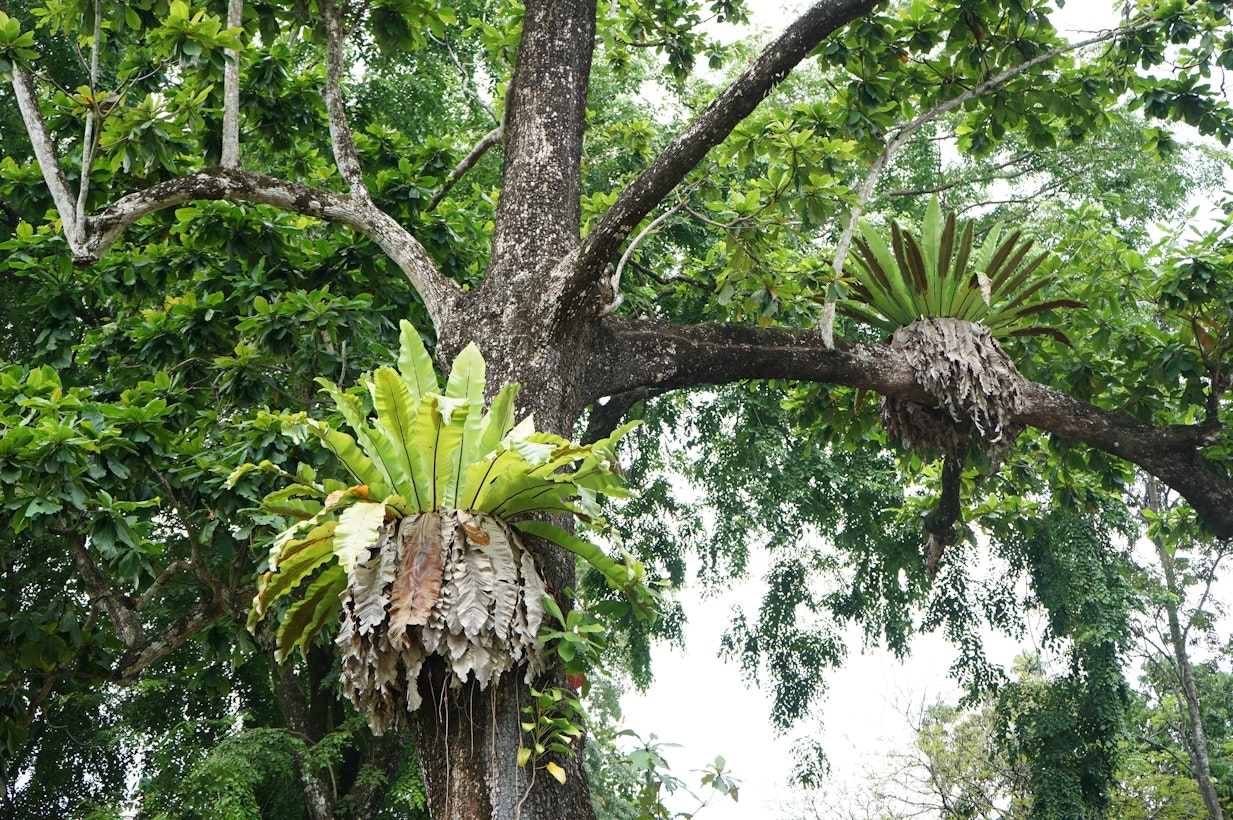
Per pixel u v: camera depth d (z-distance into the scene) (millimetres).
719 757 4285
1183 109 7504
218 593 6250
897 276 6758
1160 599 15422
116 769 11578
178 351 6891
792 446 13273
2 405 5535
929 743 18281
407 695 3633
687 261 9531
